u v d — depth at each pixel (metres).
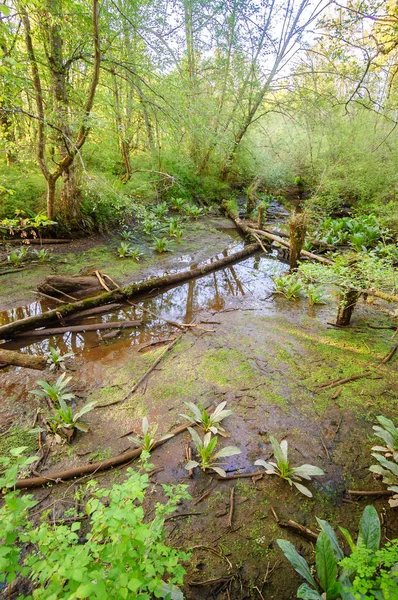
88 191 7.61
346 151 12.78
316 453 2.82
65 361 4.13
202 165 13.91
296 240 6.50
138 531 1.15
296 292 6.07
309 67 12.22
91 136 8.62
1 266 6.49
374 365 4.07
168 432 3.01
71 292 5.88
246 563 2.02
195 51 12.34
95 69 5.70
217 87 12.95
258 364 4.08
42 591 1.11
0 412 3.21
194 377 3.82
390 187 11.09
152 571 1.10
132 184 10.41
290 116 13.52
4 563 1.05
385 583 1.28
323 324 5.14
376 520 1.89
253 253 8.60
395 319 5.27
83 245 7.95
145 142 11.19
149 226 9.12
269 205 13.66
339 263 4.78
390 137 11.80
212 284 6.86
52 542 1.17
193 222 11.13
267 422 3.16
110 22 6.95
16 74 4.96
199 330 4.96
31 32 5.56
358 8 5.00
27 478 2.50
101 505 1.26
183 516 2.29
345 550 2.07
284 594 1.87
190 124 7.86
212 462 2.71
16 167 8.01
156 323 5.21
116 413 3.25
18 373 3.84
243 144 14.86
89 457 2.74
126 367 4.01
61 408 3.05
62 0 5.50
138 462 2.71
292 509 2.35
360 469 2.69
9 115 6.03
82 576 1.01
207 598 1.84
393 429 2.79
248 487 2.52
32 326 4.72
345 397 3.50
